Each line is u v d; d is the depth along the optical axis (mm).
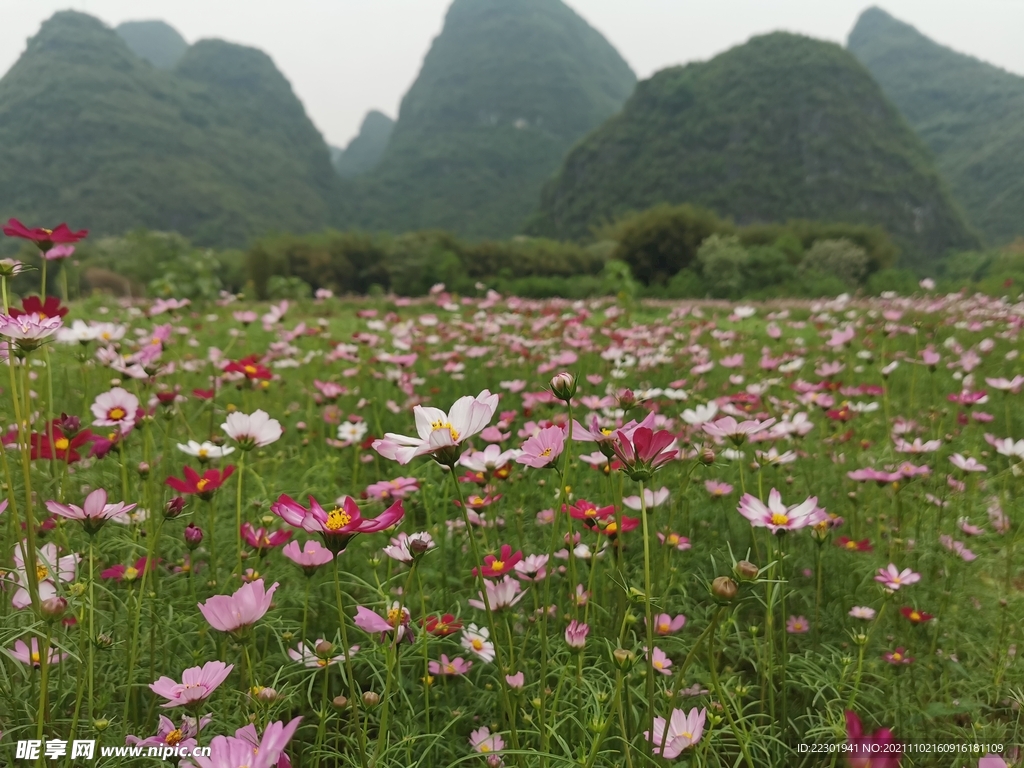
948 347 5398
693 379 4887
